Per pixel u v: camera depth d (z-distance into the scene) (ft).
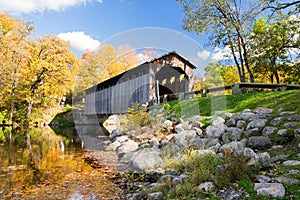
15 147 24.99
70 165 16.21
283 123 14.62
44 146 25.41
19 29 62.54
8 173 14.43
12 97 58.70
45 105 68.90
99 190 11.24
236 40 36.96
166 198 8.96
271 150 12.25
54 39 65.62
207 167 10.37
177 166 12.54
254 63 50.24
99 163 15.97
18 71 60.03
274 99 19.60
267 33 36.78
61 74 64.44
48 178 13.30
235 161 9.66
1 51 58.85
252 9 31.30
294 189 7.54
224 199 7.78
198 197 8.32
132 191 10.92
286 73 50.16
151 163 13.70
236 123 17.21
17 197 10.59
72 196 10.60
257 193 7.69
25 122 60.54
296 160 9.96
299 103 16.83
